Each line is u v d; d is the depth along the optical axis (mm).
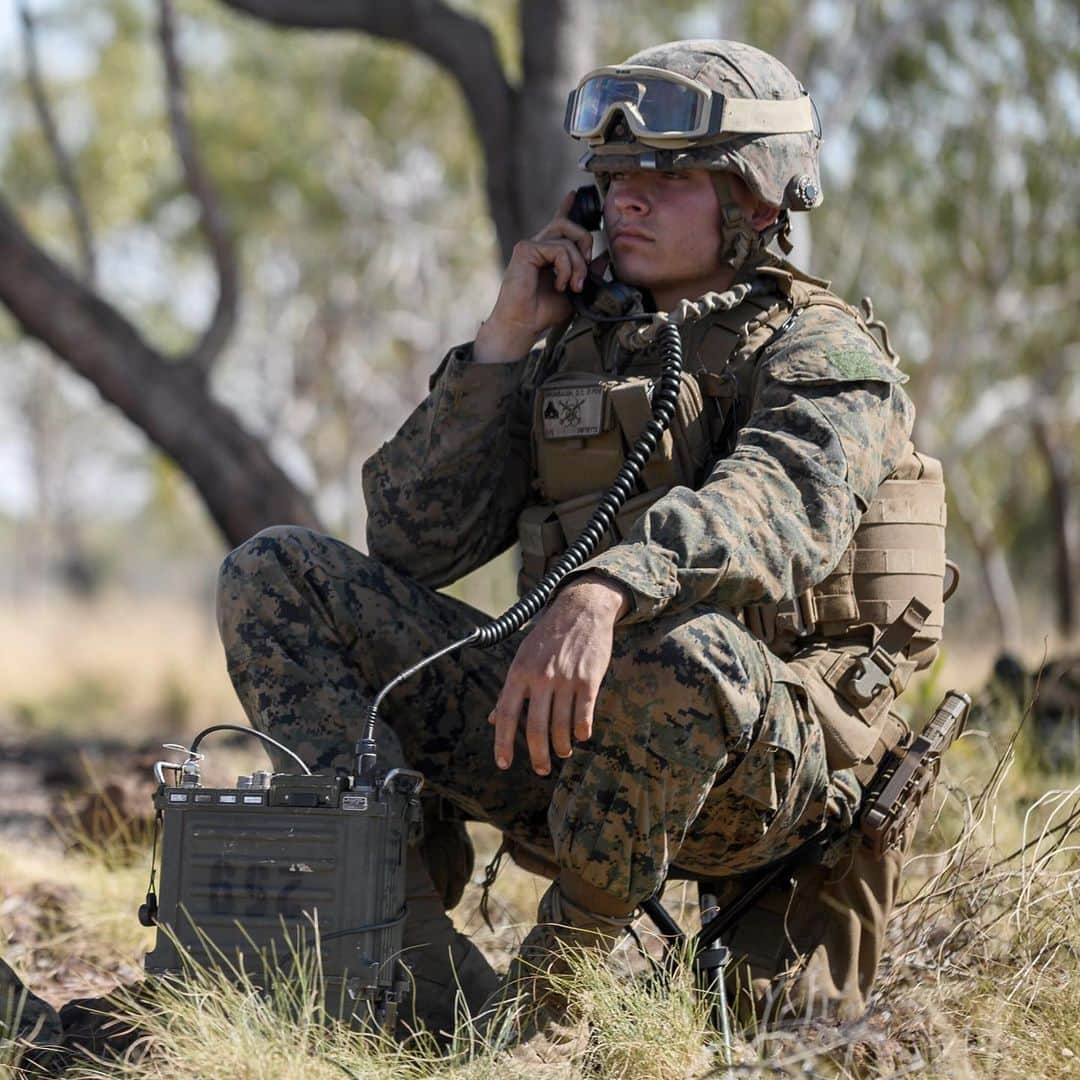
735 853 8320
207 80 78000
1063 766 13922
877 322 9148
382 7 28656
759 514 7758
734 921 8711
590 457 8844
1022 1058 7707
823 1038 7750
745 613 8539
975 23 52969
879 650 8492
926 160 55750
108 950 11141
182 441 31688
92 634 62000
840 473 7953
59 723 34156
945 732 8594
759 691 7758
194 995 7289
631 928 8805
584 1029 7809
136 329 31938
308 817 7531
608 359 9172
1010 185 55688
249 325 89250
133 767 18516
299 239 84375
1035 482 79375
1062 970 8539
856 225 56812
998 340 64812
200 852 7625
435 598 9156
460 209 82688
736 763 7910
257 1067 7031
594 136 9062
